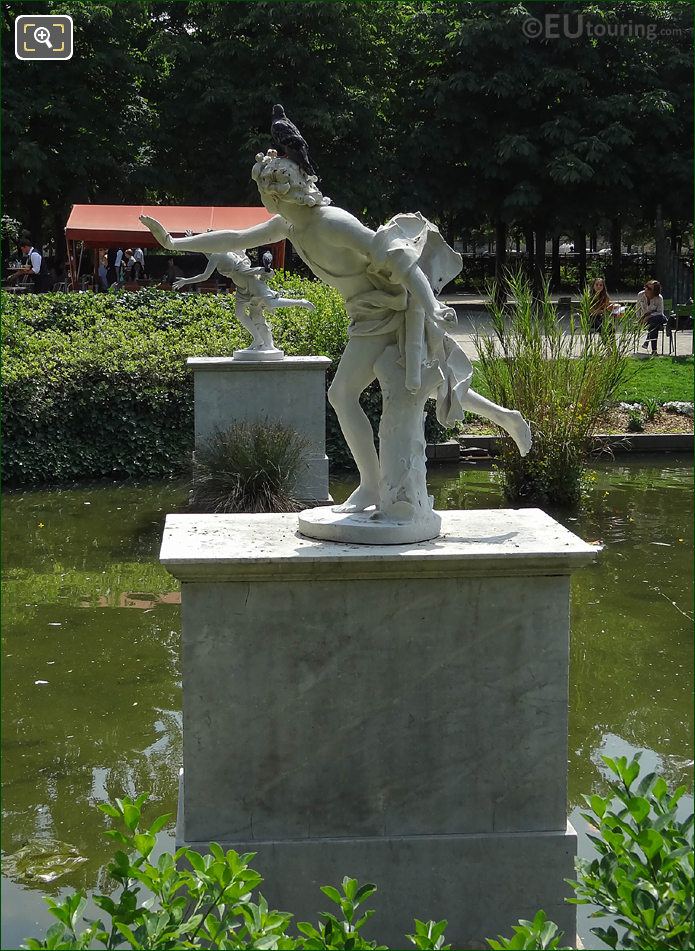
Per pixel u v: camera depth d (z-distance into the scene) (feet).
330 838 14.65
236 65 105.70
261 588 14.26
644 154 104.06
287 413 38.19
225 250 16.10
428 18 106.11
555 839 14.76
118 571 32.81
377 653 14.49
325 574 14.20
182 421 47.52
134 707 22.81
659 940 10.03
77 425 46.70
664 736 21.29
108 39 100.99
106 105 104.01
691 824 11.00
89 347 48.52
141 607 29.37
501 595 14.52
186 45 103.50
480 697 14.66
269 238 16.20
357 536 14.76
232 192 105.19
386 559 14.06
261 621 14.32
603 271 128.77
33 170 97.60
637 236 147.54
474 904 14.79
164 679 24.35
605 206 106.32
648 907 10.19
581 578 31.35
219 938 10.28
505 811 14.83
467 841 14.71
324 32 105.40
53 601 29.89
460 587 14.47
